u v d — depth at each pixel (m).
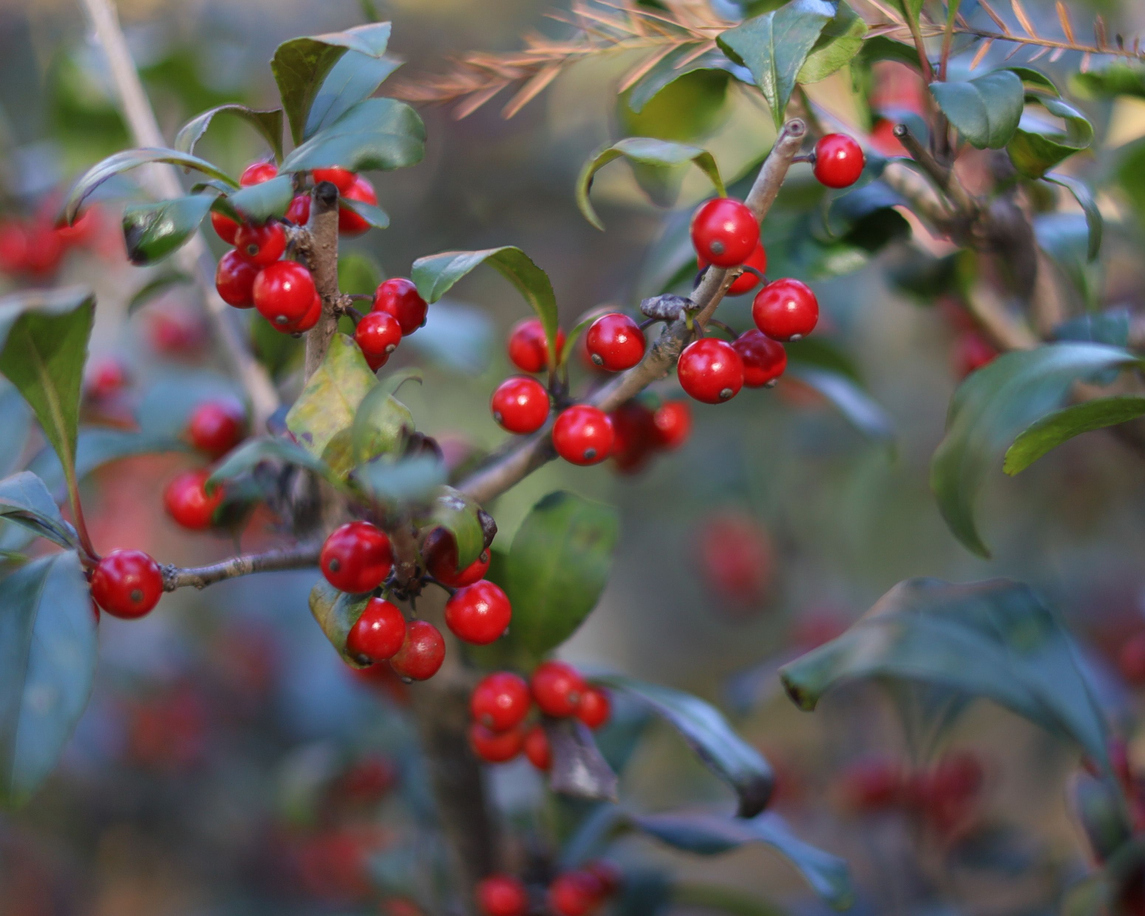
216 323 0.40
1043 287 0.37
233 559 0.33
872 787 0.49
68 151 0.43
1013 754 0.69
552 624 0.36
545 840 0.41
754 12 0.36
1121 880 0.37
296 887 0.72
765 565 0.68
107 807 0.71
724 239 0.32
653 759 0.71
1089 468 0.62
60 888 0.71
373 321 0.33
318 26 0.78
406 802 0.47
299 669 0.70
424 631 0.33
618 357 0.33
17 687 0.31
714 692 0.84
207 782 0.72
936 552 0.70
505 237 0.76
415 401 0.72
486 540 0.32
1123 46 0.34
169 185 0.39
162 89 0.44
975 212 0.36
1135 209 0.40
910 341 0.69
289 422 0.32
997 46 0.38
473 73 0.35
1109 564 0.65
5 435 0.38
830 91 0.40
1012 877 0.49
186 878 0.73
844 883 0.38
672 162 0.31
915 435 0.71
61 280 0.49
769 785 0.36
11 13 0.75
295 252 0.32
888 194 0.36
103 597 0.32
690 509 0.75
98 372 0.42
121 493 0.65
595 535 0.36
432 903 0.43
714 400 0.33
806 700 0.36
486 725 0.36
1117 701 0.45
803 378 0.41
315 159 0.32
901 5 0.34
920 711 0.51
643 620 0.90
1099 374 0.36
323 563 0.32
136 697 0.69
